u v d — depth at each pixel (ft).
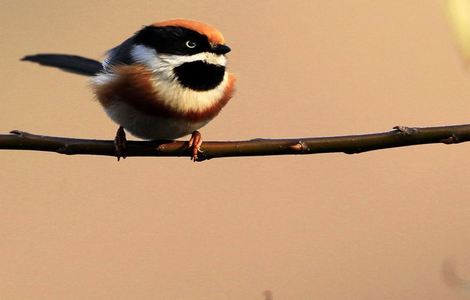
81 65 27.27
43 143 21.95
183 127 24.84
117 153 22.70
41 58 27.53
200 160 22.56
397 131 20.22
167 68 24.20
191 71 24.34
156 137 25.55
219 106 25.14
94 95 25.34
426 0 40.45
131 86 24.08
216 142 22.54
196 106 24.43
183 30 24.34
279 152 21.44
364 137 20.49
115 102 24.61
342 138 20.59
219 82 24.84
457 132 19.98
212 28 24.72
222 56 24.79
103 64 25.58
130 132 25.52
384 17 40.63
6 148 21.77
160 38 24.40
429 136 20.07
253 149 21.74
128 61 24.63
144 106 24.17
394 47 39.58
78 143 22.39
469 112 37.78
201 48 24.43
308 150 20.77
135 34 25.25
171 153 23.13
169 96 24.16
